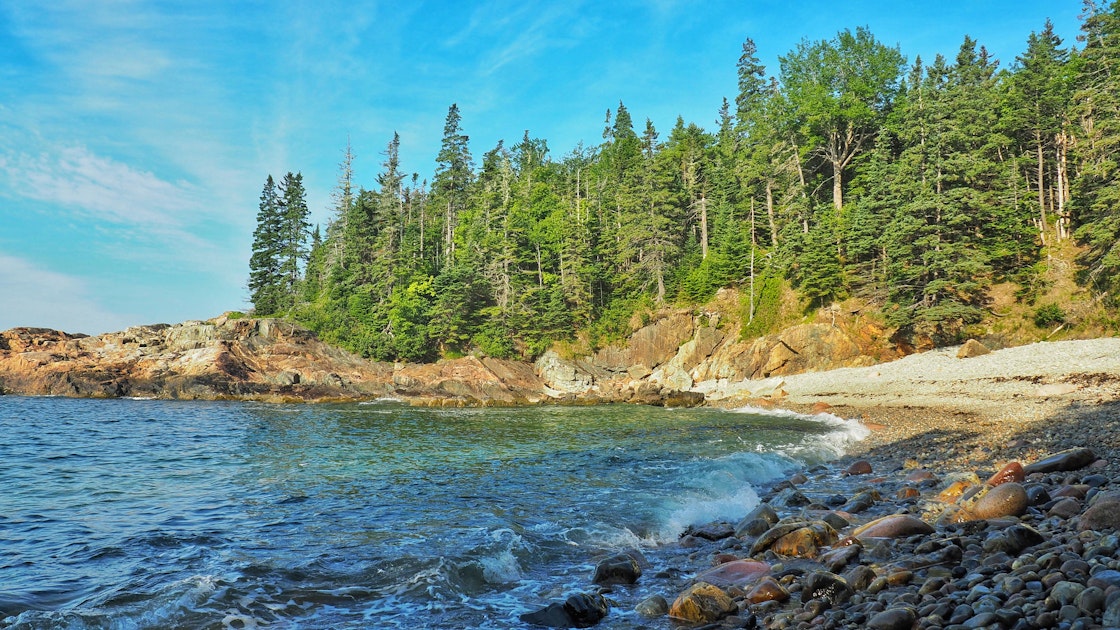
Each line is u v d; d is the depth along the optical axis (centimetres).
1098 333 4244
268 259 9731
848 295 5566
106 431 2995
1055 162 5612
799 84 6969
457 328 7294
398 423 3581
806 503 1302
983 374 3928
